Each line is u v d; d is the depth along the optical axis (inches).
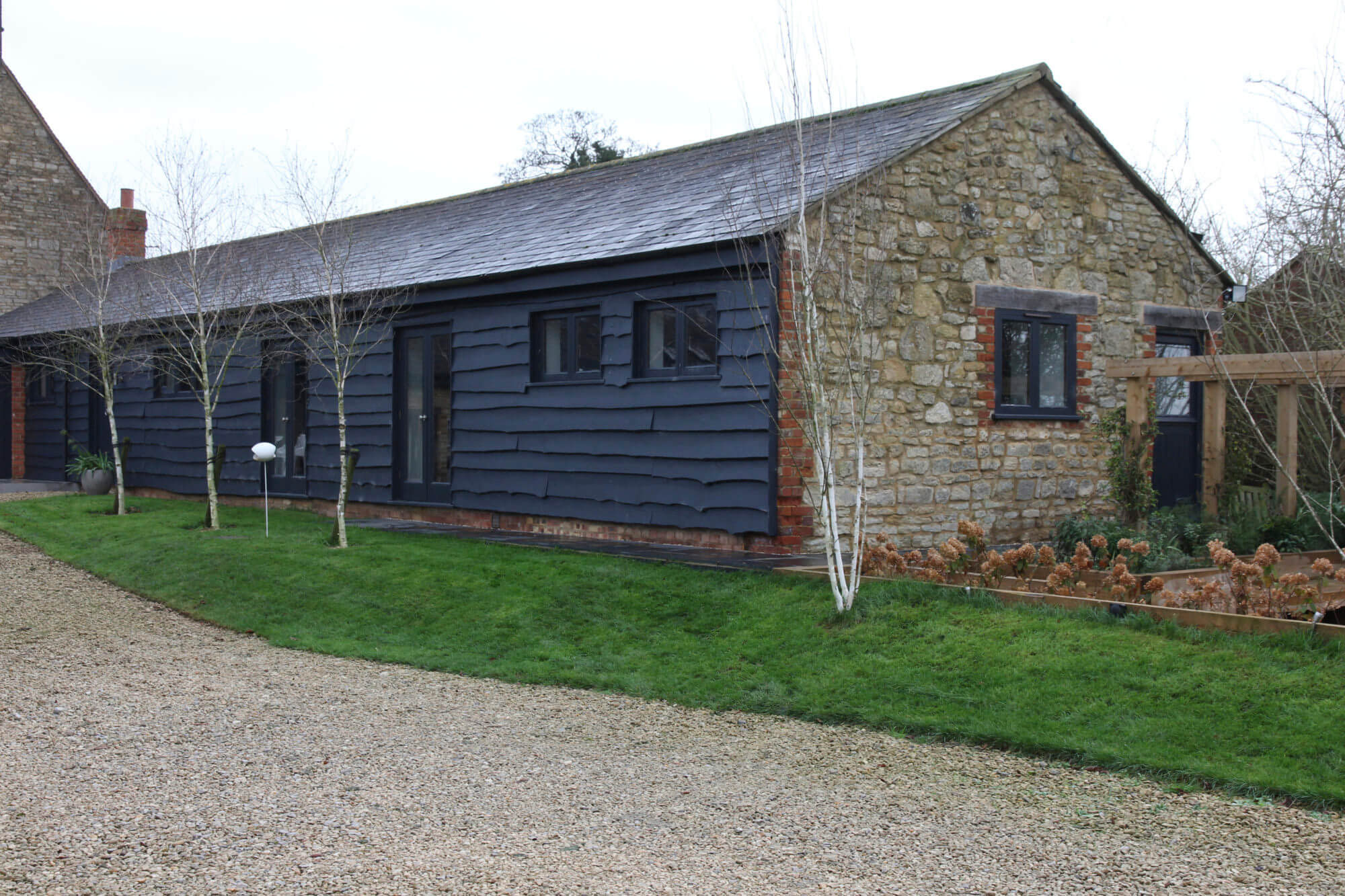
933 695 255.4
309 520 563.2
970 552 346.0
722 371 416.2
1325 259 437.7
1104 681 247.8
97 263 792.3
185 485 716.7
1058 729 229.0
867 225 406.0
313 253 689.6
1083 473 497.7
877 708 251.9
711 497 422.0
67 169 1016.9
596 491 470.9
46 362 819.4
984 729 231.1
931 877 161.2
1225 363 422.0
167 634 356.5
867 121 502.6
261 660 320.5
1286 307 511.8
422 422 565.9
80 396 815.1
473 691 284.0
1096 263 502.6
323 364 528.1
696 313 431.8
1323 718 218.1
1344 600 338.3
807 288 322.7
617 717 257.9
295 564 423.8
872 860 168.2
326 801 197.0
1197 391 550.9
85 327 715.4
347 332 593.0
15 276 987.9
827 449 313.9
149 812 190.2
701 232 414.9
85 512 604.1
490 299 517.0
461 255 556.1
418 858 168.9
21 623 366.6
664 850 172.6
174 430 724.7
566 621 339.3
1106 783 204.1
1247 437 544.4
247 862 167.2
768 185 428.5
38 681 292.2
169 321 656.4
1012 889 156.4
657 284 440.8
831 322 400.8
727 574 363.9
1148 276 525.3
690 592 348.8
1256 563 282.8
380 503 579.8
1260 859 166.4
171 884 158.7
